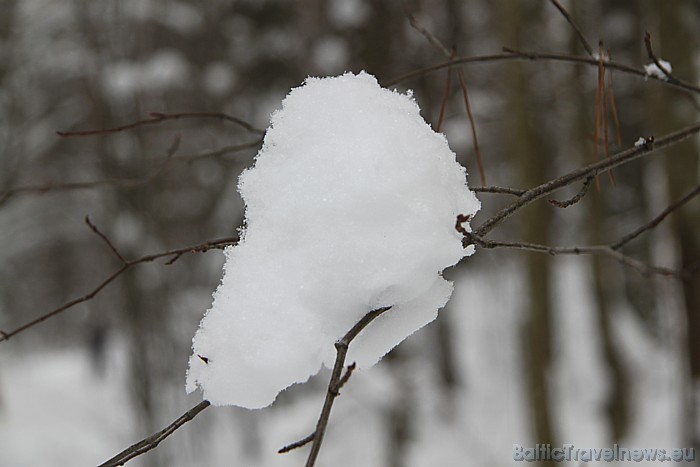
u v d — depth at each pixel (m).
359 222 1.38
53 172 12.15
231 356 1.39
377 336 1.43
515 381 11.39
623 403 9.63
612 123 10.18
